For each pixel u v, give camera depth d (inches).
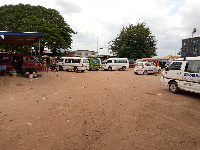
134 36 1717.5
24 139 166.6
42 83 510.0
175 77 390.6
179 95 376.5
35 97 334.6
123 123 213.9
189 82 356.8
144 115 244.4
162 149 154.7
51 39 1349.7
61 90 415.2
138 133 186.5
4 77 567.5
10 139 165.8
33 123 206.4
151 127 203.3
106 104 297.0
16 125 199.0
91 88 454.6
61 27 1525.6
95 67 1139.3
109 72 1020.5
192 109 275.3
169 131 192.9
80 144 160.6
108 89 442.3
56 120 218.4
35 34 540.4
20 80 530.9
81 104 293.0
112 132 187.9
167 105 295.9
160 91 420.2
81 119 223.8
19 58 699.4
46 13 1507.1
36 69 719.7
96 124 208.7
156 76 786.2
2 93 358.3
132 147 157.2
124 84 533.3
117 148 155.0
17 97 330.0
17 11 1428.4
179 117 238.2
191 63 358.3
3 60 664.4
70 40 1572.3
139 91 418.0
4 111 246.2
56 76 699.4
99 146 158.1
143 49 1702.8
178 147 158.7
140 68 853.8
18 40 681.6
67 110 258.8
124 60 1186.6
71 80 610.5
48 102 299.9
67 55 2026.3
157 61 1261.1
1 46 1366.9
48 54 1743.4
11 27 1342.3
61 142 163.0
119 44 1760.6
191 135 183.6
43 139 167.6
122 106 286.8
